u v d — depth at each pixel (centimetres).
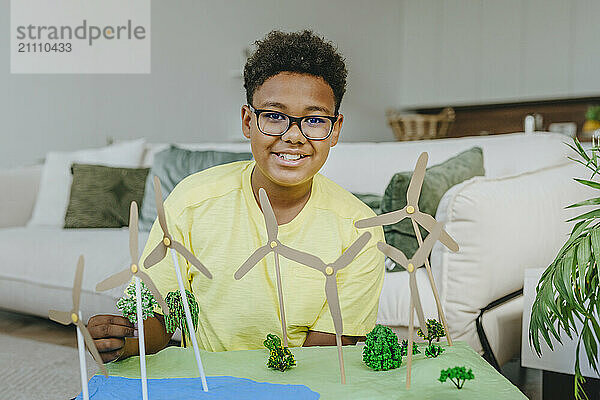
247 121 92
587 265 99
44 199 304
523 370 196
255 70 85
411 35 617
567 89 524
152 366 73
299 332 100
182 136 456
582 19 514
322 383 66
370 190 231
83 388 59
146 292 76
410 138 543
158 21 438
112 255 226
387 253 62
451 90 590
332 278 65
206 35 468
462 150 228
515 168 218
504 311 166
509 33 553
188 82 458
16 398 176
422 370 68
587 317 102
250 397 62
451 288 161
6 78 371
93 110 408
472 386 65
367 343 72
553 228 175
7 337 248
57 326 268
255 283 97
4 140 369
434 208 186
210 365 73
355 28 579
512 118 573
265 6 507
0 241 254
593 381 128
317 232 97
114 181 293
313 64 83
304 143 83
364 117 590
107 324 77
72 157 315
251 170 102
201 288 101
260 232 97
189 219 99
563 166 200
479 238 158
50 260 236
